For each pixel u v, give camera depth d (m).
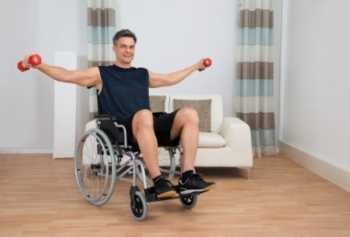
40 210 2.47
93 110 4.10
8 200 2.67
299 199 2.73
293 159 4.07
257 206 2.57
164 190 2.19
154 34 4.31
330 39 3.30
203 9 4.34
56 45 4.23
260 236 2.08
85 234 2.09
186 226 2.22
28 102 4.27
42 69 2.30
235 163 3.33
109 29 4.07
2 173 3.42
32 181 3.16
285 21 4.36
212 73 4.41
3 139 4.29
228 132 3.38
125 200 2.69
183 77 2.75
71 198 2.72
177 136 2.50
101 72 2.54
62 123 4.04
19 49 4.20
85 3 4.21
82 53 4.26
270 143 4.33
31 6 4.17
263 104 4.29
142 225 2.23
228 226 2.22
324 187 3.04
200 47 4.37
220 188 3.02
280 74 4.46
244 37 4.20
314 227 2.21
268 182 3.20
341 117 3.12
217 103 3.91
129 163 2.48
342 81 3.10
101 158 2.58
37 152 4.34
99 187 2.96
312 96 3.68
